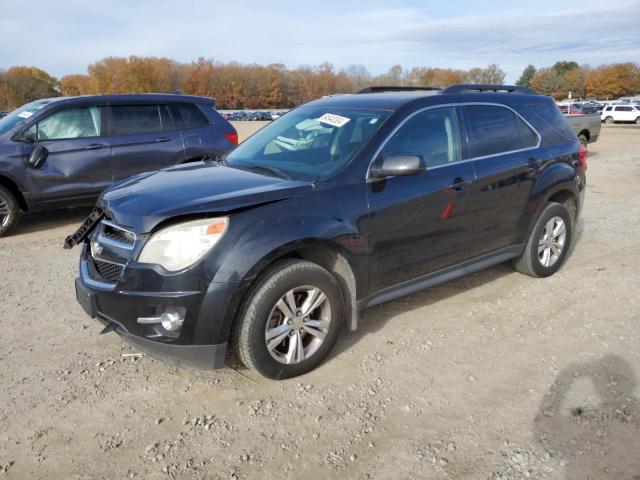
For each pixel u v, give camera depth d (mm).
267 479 2627
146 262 3078
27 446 2871
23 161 6906
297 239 3246
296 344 3412
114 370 3615
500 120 4684
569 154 5203
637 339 3986
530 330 4164
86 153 7332
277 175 3738
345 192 3564
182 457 2779
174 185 3543
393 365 3648
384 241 3758
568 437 2902
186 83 125938
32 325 4281
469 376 3512
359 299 3725
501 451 2803
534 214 4895
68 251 6273
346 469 2688
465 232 4316
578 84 129750
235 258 3066
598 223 7508
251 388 3387
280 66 132875
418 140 4043
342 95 4941
